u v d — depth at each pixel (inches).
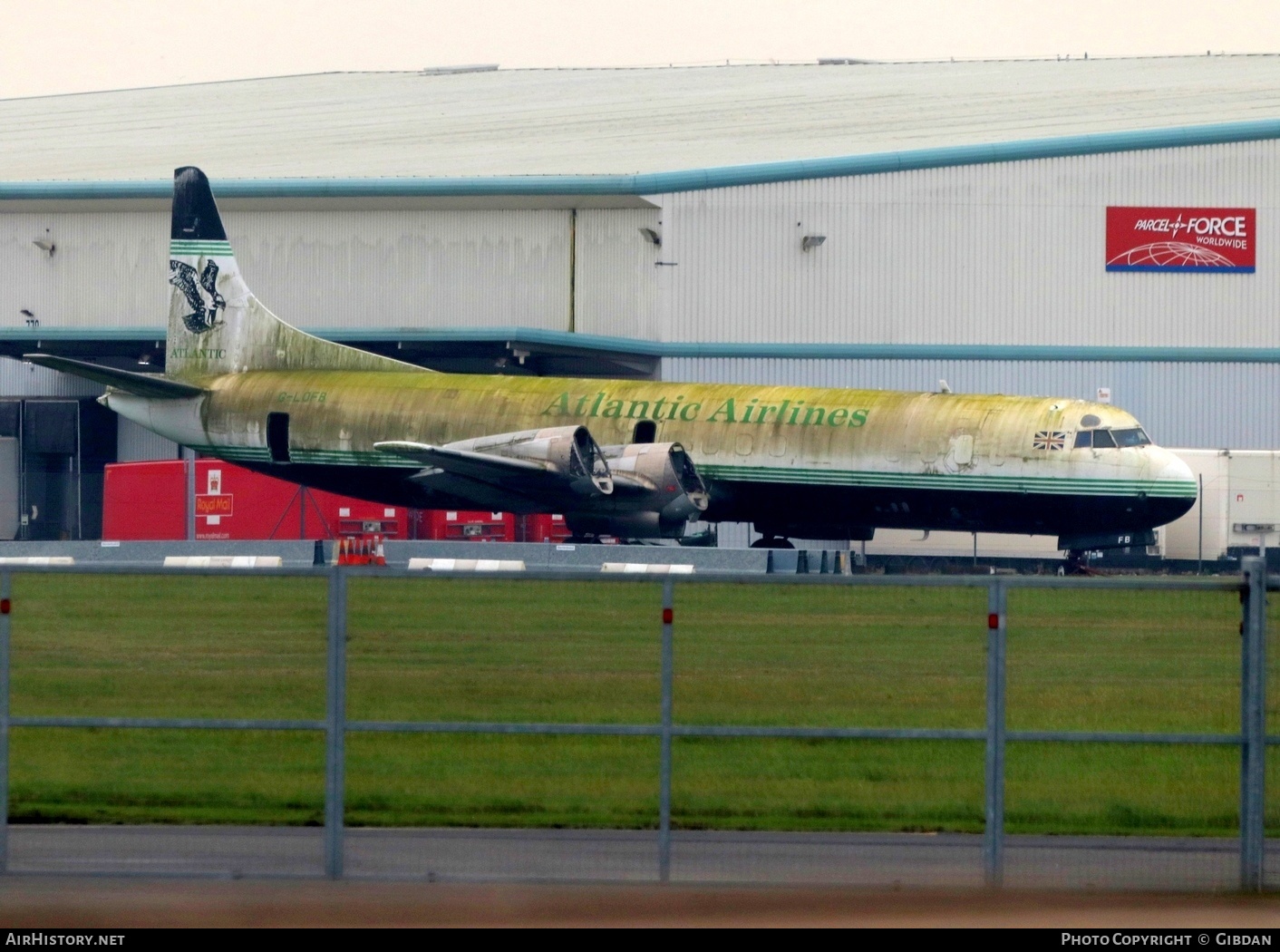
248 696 2778.1
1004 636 2273.6
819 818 2736.2
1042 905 2213.3
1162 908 2206.0
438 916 2128.4
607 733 2281.0
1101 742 2288.4
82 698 2768.2
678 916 2135.8
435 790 2773.1
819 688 2694.4
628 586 2524.6
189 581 2719.0
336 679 2287.2
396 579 2285.9
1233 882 2333.9
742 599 2637.8
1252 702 2272.4
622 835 2581.2
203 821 2659.9
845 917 2138.3
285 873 2316.7
